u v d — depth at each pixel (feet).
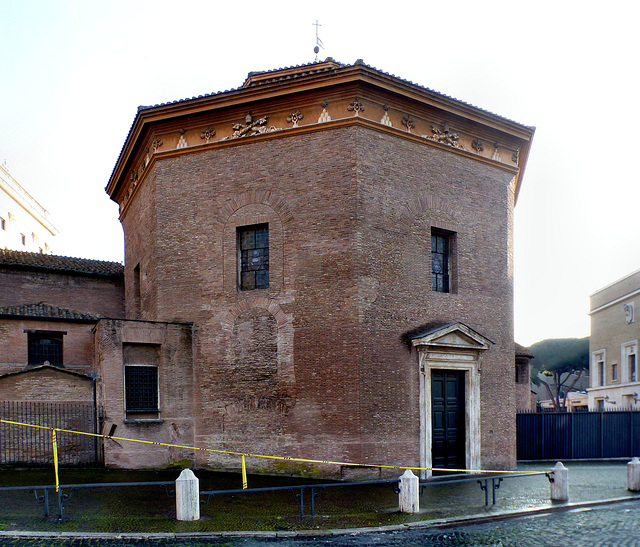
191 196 65.21
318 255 59.11
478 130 68.23
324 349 57.72
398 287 60.08
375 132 60.39
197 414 62.08
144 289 72.18
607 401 156.66
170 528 36.29
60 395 60.80
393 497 47.88
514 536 36.37
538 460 79.56
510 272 70.54
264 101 62.08
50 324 71.92
